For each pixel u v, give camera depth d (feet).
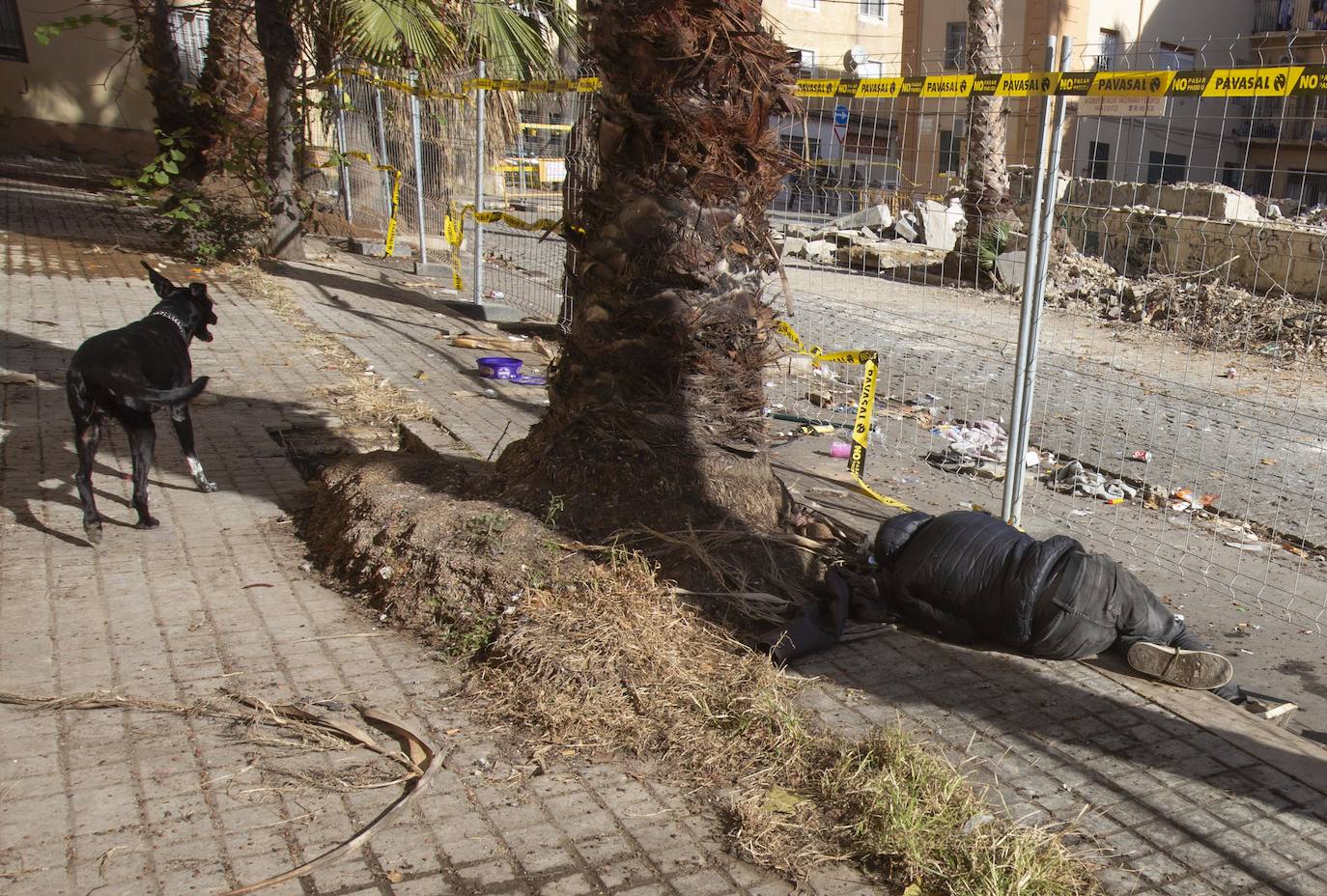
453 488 15.72
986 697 12.08
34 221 46.06
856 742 10.88
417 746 10.62
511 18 45.27
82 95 68.08
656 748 10.81
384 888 8.59
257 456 20.17
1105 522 20.40
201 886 8.51
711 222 13.94
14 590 13.97
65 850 8.88
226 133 47.52
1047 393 32.76
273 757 10.43
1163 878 9.05
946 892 8.83
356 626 13.44
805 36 110.93
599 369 14.51
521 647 11.98
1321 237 46.96
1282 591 17.33
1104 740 11.25
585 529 13.94
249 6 45.75
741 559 13.82
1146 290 49.62
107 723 10.87
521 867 8.93
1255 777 10.66
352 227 55.06
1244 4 97.04
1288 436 28.40
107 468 18.92
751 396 15.02
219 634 13.01
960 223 57.88
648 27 13.04
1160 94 14.10
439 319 35.94
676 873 8.96
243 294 36.11
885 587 13.91
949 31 95.50
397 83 44.32
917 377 33.94
